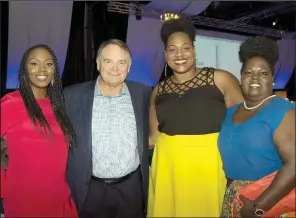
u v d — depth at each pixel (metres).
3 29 7.50
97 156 2.27
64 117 2.13
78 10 8.16
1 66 7.62
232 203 1.86
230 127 1.93
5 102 1.98
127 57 2.27
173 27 2.18
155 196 2.19
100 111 2.29
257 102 1.85
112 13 8.50
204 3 8.19
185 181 2.10
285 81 11.09
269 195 1.74
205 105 2.10
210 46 9.52
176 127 2.14
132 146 2.31
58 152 2.02
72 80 8.32
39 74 2.02
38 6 7.54
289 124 1.71
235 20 9.56
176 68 2.15
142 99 2.38
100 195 2.32
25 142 1.94
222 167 2.05
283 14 9.98
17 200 1.94
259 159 1.79
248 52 1.86
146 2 8.20
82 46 8.32
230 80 2.15
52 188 2.00
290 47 10.92
